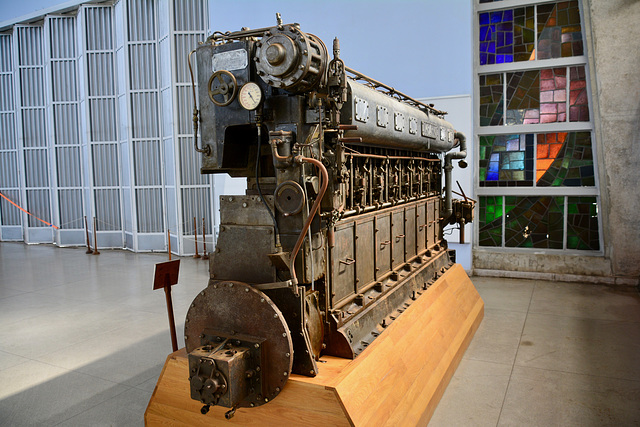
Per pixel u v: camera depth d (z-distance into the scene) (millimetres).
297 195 2879
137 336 5660
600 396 4094
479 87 8633
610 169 7562
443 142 5859
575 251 8242
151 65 10867
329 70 2969
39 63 12594
